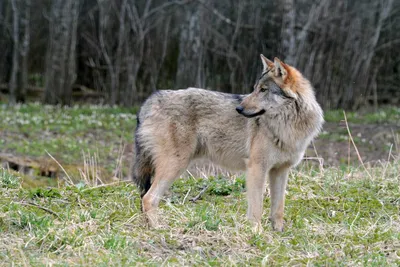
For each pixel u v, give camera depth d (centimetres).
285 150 880
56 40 2808
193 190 1109
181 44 2744
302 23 2794
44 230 770
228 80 2989
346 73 2852
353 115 2630
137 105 2886
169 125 910
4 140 1925
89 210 920
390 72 3098
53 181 1438
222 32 2989
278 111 869
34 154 1756
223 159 936
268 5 2888
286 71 867
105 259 694
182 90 935
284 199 937
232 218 878
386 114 2647
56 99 2808
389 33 3028
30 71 3322
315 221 912
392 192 1059
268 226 896
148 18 3036
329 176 1161
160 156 910
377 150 1972
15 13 2883
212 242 775
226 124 913
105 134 2141
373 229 855
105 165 1697
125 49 2925
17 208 884
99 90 3173
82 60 3256
